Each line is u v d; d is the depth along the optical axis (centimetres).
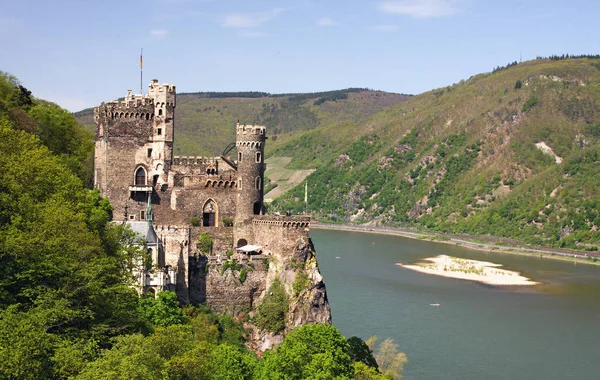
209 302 17325
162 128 18438
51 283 10088
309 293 17325
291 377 12106
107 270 11269
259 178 18875
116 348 9531
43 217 10950
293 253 17650
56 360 8731
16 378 8231
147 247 16212
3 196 10700
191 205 18550
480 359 18175
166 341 10900
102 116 18300
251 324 17350
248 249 17850
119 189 18250
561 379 16962
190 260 17225
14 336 8512
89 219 12875
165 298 14812
